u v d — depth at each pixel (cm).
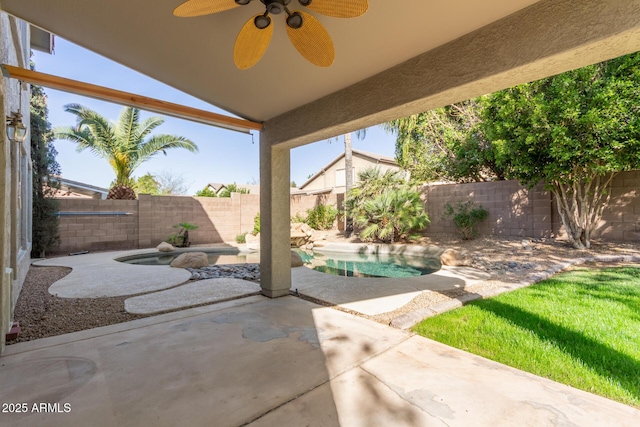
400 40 277
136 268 734
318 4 212
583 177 743
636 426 188
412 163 1302
